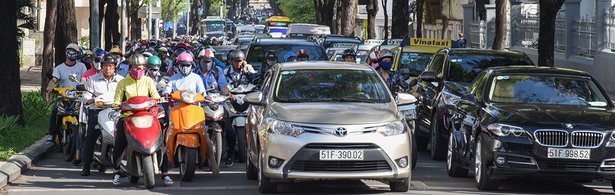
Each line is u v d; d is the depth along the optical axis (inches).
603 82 2378.2
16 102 1540.4
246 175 1117.7
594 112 1005.2
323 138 926.4
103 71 1109.7
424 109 1437.0
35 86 2802.7
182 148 1070.4
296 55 1574.8
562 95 1074.7
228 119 1218.6
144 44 2859.3
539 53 1831.9
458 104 1151.6
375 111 965.2
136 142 992.9
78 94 1250.6
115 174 1048.2
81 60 1546.5
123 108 1005.2
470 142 1055.6
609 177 960.3
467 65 1417.3
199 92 1135.6
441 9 4891.7
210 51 1224.2
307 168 933.2
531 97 1072.2
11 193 987.9
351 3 4320.9
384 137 937.5
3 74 1526.8
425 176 1147.3
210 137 1121.4
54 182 1082.7
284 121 944.9
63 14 2144.4
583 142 958.4
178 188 1025.5
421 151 1496.1
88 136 1120.2
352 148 928.9
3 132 1392.7
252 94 1024.2
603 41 2415.1
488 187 1007.0
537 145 956.0
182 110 1063.6
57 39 2142.0
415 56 1727.4
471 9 3865.7
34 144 1378.0
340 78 1051.3
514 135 965.8
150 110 1021.2
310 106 978.1
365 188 1023.6
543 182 1111.0
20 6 2377.0
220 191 1002.7
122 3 3454.7
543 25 1819.6
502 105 1045.2
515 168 964.0
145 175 1002.1
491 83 1095.0
